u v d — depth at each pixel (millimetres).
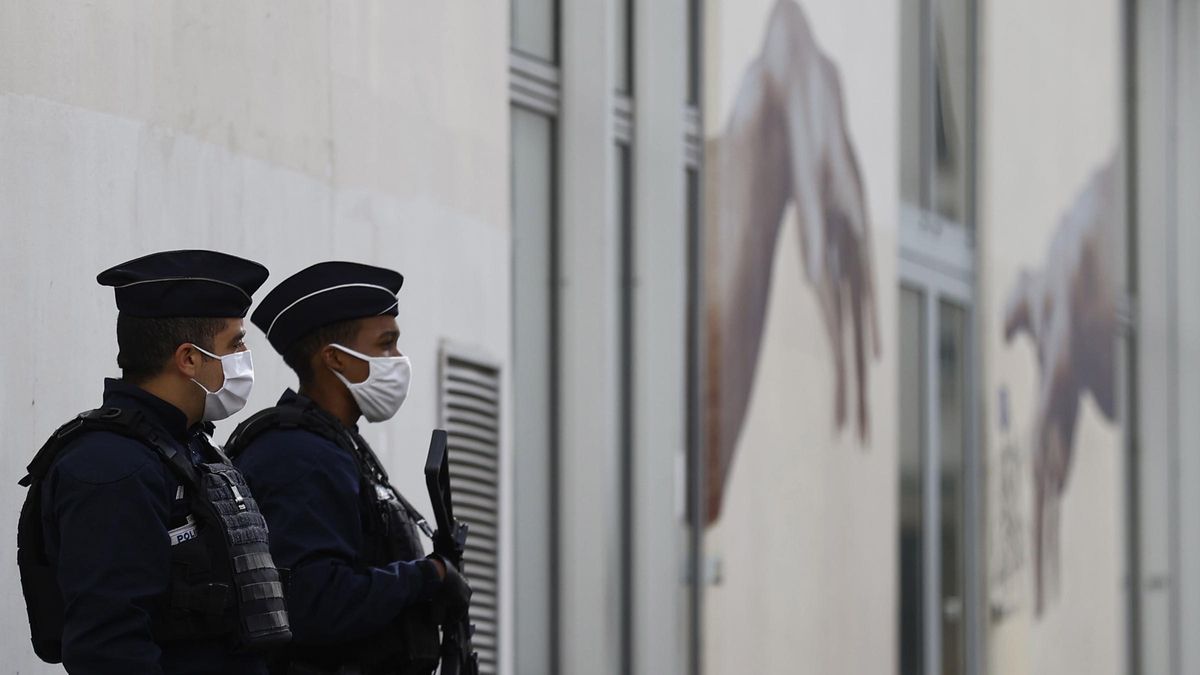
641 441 16859
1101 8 31766
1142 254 35688
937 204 25391
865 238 21281
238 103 10359
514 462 15391
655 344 17016
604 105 15953
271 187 10672
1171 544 35906
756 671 18359
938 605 25078
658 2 17047
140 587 6621
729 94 17609
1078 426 30453
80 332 8953
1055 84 29203
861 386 21219
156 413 6996
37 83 8719
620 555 16734
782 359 18922
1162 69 35562
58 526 6691
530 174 15664
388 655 8297
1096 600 31562
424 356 12562
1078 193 30266
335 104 11406
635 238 16938
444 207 12875
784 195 18922
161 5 9680
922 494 24672
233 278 7223
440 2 12812
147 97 9539
